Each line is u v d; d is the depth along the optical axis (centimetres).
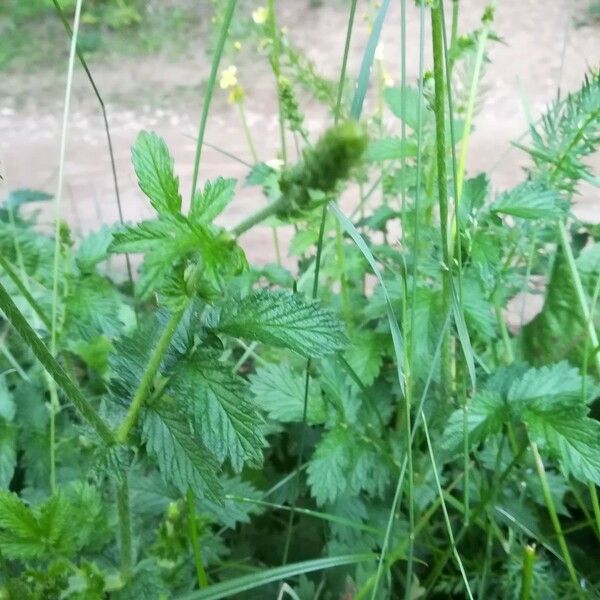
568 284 40
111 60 76
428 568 36
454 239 33
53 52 77
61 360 37
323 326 22
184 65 75
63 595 26
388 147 37
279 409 35
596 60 62
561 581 35
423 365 34
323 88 39
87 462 36
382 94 44
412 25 71
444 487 38
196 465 22
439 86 26
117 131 68
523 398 32
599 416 39
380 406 37
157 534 29
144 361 24
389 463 35
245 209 57
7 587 26
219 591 26
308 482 34
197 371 22
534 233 36
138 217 59
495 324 34
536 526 35
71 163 65
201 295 20
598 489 39
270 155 62
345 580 35
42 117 70
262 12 39
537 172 36
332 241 40
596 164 54
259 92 69
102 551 31
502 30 70
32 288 42
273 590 35
